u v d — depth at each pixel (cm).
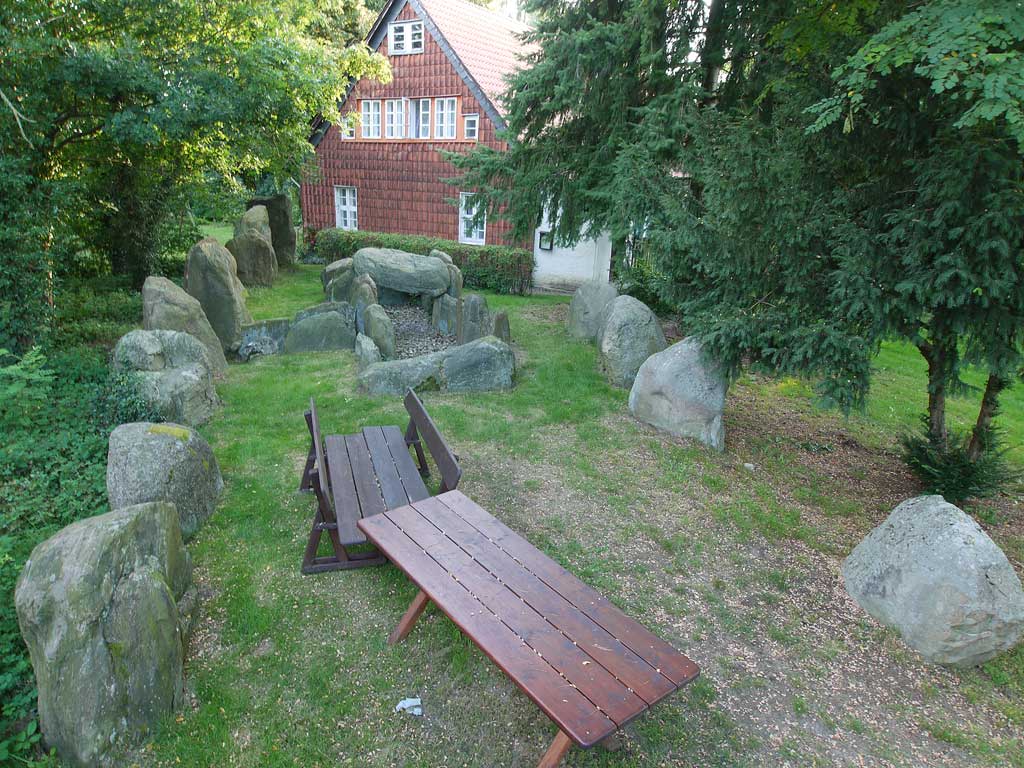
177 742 315
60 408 654
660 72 955
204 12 1028
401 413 707
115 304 1145
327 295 1248
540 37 1097
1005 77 362
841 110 458
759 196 548
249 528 485
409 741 319
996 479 575
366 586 425
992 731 341
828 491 609
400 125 1959
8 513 502
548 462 606
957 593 373
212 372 822
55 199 862
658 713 338
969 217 455
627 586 436
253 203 1739
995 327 487
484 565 351
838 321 536
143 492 454
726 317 598
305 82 1148
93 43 950
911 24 418
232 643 376
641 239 976
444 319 1074
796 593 444
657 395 693
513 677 274
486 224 1845
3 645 379
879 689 365
